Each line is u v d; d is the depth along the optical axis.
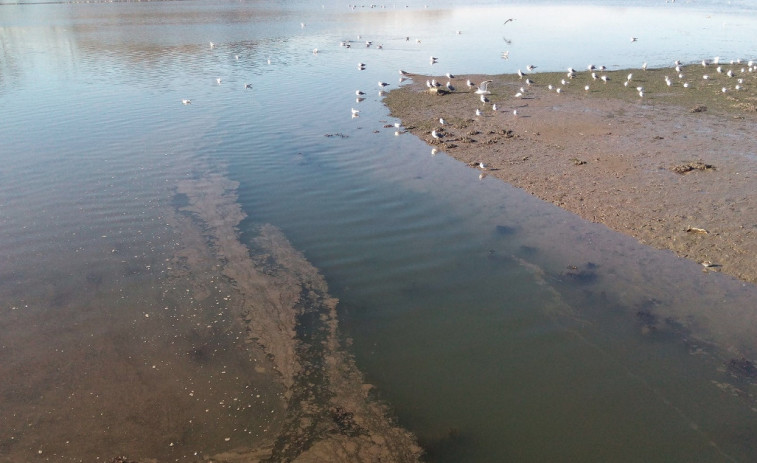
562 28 57.56
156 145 22.22
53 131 23.77
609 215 15.99
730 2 86.56
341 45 47.97
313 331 11.50
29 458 8.49
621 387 10.11
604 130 23.08
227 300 12.39
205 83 33.59
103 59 40.97
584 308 12.28
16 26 61.34
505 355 10.92
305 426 9.22
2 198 17.09
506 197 17.61
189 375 10.20
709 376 10.31
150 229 15.43
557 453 8.80
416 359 10.79
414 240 15.16
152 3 97.50
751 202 15.84
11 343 10.90
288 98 30.19
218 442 8.86
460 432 9.18
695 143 20.86
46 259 13.83
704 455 8.73
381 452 8.75
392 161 20.94
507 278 13.42
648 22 61.09
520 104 27.80
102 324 11.51
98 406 9.47
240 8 86.38
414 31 57.59
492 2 94.81
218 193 17.89
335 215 16.59
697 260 13.70
